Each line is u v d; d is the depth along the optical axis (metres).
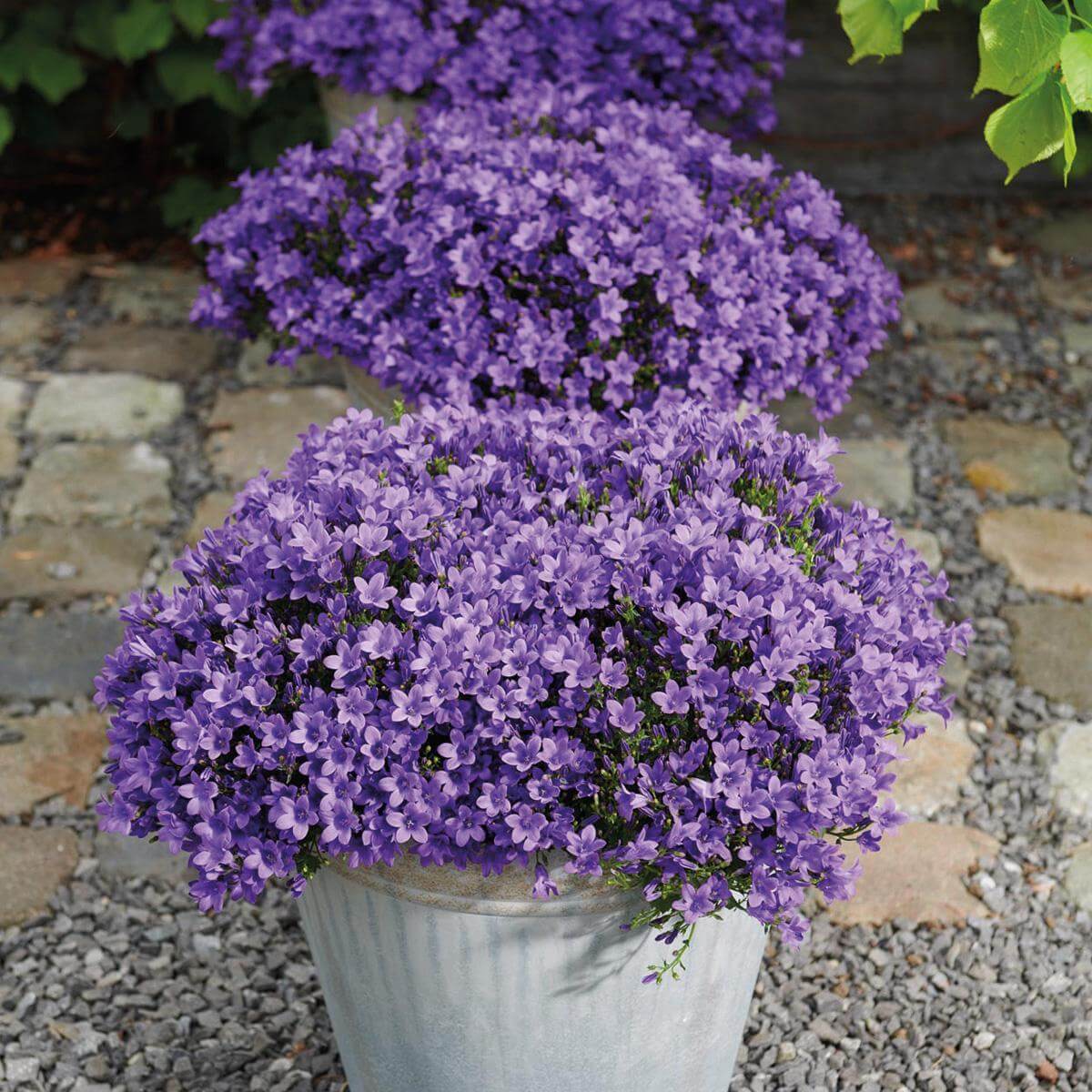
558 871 1.79
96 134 6.00
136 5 5.05
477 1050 1.97
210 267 3.10
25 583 3.62
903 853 2.88
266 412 4.37
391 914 1.88
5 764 3.07
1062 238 5.62
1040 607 3.61
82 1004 2.53
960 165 5.99
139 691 1.81
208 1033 2.49
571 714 1.77
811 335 2.90
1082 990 2.58
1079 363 4.77
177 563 2.02
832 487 2.11
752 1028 2.50
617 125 3.07
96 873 2.82
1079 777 3.07
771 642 1.79
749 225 2.99
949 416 4.44
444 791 1.74
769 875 1.74
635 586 1.83
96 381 4.49
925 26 5.81
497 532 1.93
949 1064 2.44
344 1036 2.15
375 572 1.86
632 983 1.91
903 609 1.99
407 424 2.11
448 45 3.83
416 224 2.83
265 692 1.76
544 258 2.79
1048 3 2.44
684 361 2.74
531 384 2.81
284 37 4.15
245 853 1.76
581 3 3.85
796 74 5.89
